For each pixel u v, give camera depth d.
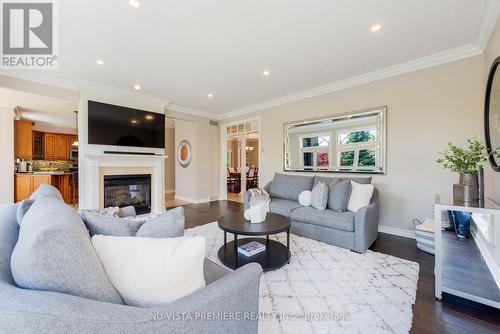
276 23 2.16
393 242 2.86
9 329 0.45
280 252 2.37
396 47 2.61
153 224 1.13
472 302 1.65
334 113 3.83
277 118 4.72
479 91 2.55
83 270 0.64
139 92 4.26
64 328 0.49
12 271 0.61
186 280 0.79
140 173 4.50
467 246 1.88
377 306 1.61
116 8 1.94
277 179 4.05
